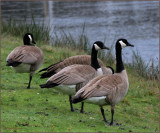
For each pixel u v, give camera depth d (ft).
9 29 86.94
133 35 107.86
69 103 40.45
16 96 40.47
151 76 63.93
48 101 39.86
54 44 80.74
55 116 32.81
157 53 85.20
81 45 77.36
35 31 82.17
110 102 30.68
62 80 33.73
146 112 42.63
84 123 31.40
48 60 64.64
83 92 29.14
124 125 33.32
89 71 35.65
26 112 33.27
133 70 68.85
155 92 53.57
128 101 45.93
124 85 31.65
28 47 44.98
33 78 52.26
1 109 33.53
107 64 69.21
